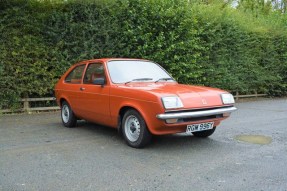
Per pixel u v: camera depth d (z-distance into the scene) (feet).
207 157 17.85
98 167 16.12
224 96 19.88
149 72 23.03
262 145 20.66
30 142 21.22
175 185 13.80
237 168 16.02
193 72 40.68
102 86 21.52
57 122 28.73
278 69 55.88
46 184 13.92
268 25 55.57
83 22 34.78
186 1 40.96
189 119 18.34
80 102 23.99
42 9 33.94
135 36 36.14
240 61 48.80
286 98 55.72
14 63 31.99
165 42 37.76
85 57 34.55
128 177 14.75
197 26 42.22
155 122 17.92
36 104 35.24
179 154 18.40
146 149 19.42
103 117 21.86
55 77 34.50
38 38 33.22
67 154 18.40
